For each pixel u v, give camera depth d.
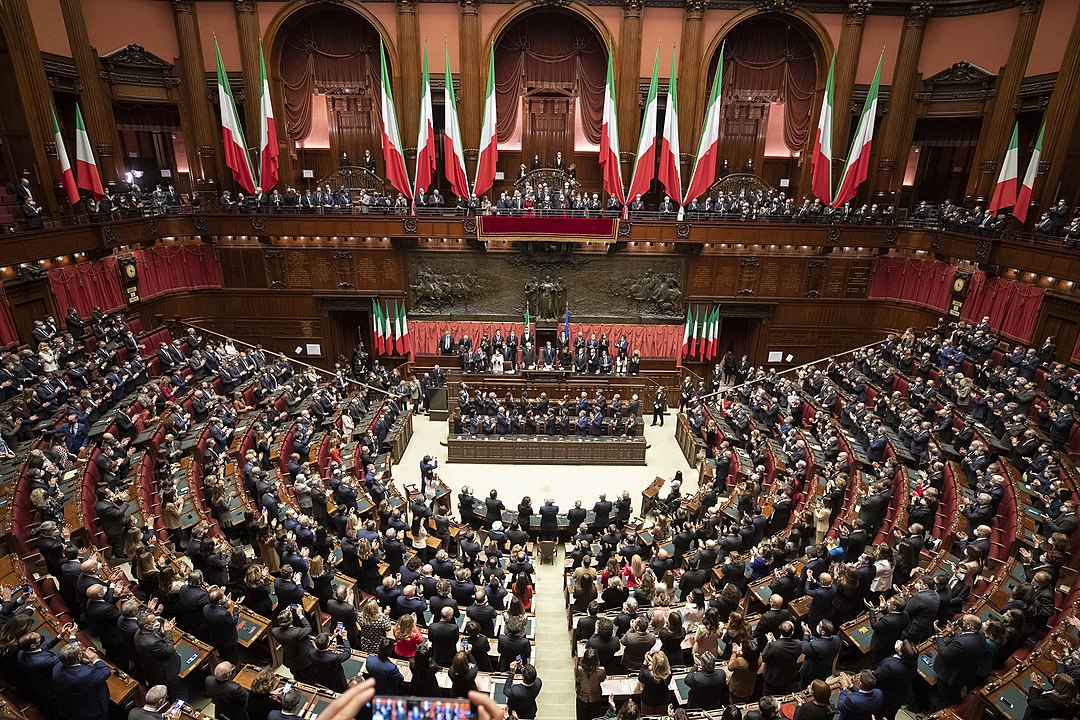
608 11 25.89
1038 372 18.72
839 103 26.72
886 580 10.79
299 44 27.14
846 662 9.99
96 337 20.47
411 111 27.08
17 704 7.42
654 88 24.31
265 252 27.03
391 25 26.20
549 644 11.88
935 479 14.16
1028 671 8.10
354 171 28.78
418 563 11.84
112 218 22.88
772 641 8.41
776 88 27.97
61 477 13.10
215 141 27.38
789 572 10.90
